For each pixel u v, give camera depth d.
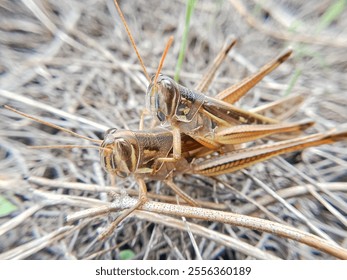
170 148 0.08
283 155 0.08
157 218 0.07
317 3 0.12
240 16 0.11
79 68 0.09
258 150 0.08
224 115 0.08
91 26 0.10
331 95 0.10
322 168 0.08
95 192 0.08
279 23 0.11
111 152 0.07
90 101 0.09
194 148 0.08
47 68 0.09
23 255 0.07
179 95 0.07
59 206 0.07
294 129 0.08
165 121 0.08
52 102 0.09
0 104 0.08
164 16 0.11
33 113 0.08
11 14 0.10
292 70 0.10
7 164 0.08
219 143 0.08
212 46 0.10
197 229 0.07
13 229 0.07
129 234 0.07
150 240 0.07
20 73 0.09
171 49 0.10
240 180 0.08
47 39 0.10
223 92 0.08
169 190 0.08
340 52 0.11
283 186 0.08
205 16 0.11
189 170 0.08
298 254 0.07
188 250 0.07
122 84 0.09
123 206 0.07
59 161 0.08
